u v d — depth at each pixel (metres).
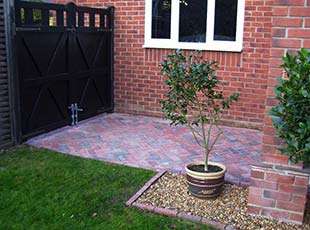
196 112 5.42
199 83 3.76
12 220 3.42
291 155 3.00
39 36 5.72
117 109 7.86
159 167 4.79
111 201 3.83
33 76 5.70
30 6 5.48
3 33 5.14
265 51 6.43
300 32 3.12
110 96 7.73
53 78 6.09
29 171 4.55
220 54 6.74
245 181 4.34
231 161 5.05
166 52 7.16
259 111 6.67
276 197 3.46
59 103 6.34
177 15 6.99
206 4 6.75
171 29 7.07
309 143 2.77
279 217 3.48
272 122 3.28
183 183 4.27
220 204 3.78
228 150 5.51
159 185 4.21
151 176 4.47
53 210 3.60
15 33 5.27
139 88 7.55
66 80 6.43
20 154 5.16
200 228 3.37
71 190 4.04
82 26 6.68
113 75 7.73
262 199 3.52
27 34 5.48
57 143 5.70
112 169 4.68
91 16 6.93
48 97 6.08
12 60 5.29
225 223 3.44
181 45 7.00
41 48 5.79
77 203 3.75
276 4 3.15
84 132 6.32
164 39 7.21
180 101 3.90
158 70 7.29
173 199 3.87
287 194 3.41
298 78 2.79
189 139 6.01
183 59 3.86
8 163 4.81
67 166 4.75
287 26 3.15
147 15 7.21
